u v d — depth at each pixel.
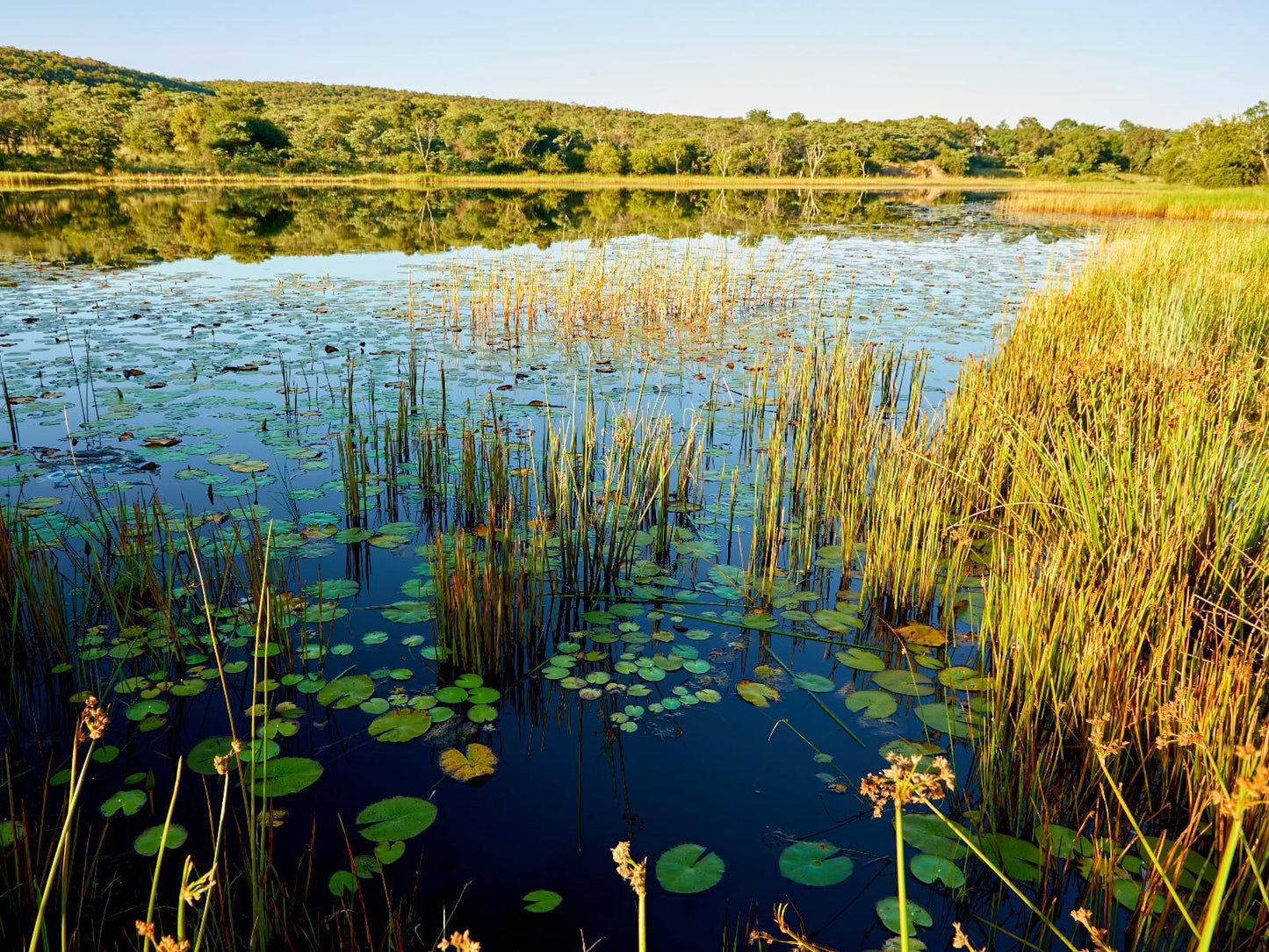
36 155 46.94
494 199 38.84
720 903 2.34
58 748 2.94
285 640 3.52
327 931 2.23
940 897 2.37
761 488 5.43
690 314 11.16
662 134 88.44
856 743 3.05
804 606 4.07
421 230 23.08
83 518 4.63
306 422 6.49
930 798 2.77
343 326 10.12
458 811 2.70
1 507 4.34
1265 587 3.40
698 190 53.84
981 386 5.73
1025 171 83.81
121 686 3.26
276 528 4.69
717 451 6.08
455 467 5.59
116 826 2.57
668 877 2.40
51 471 5.33
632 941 2.21
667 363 8.59
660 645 3.72
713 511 5.15
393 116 77.62
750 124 104.50
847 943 2.19
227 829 2.58
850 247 19.88
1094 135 81.50
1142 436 4.48
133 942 2.15
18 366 7.75
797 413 6.70
